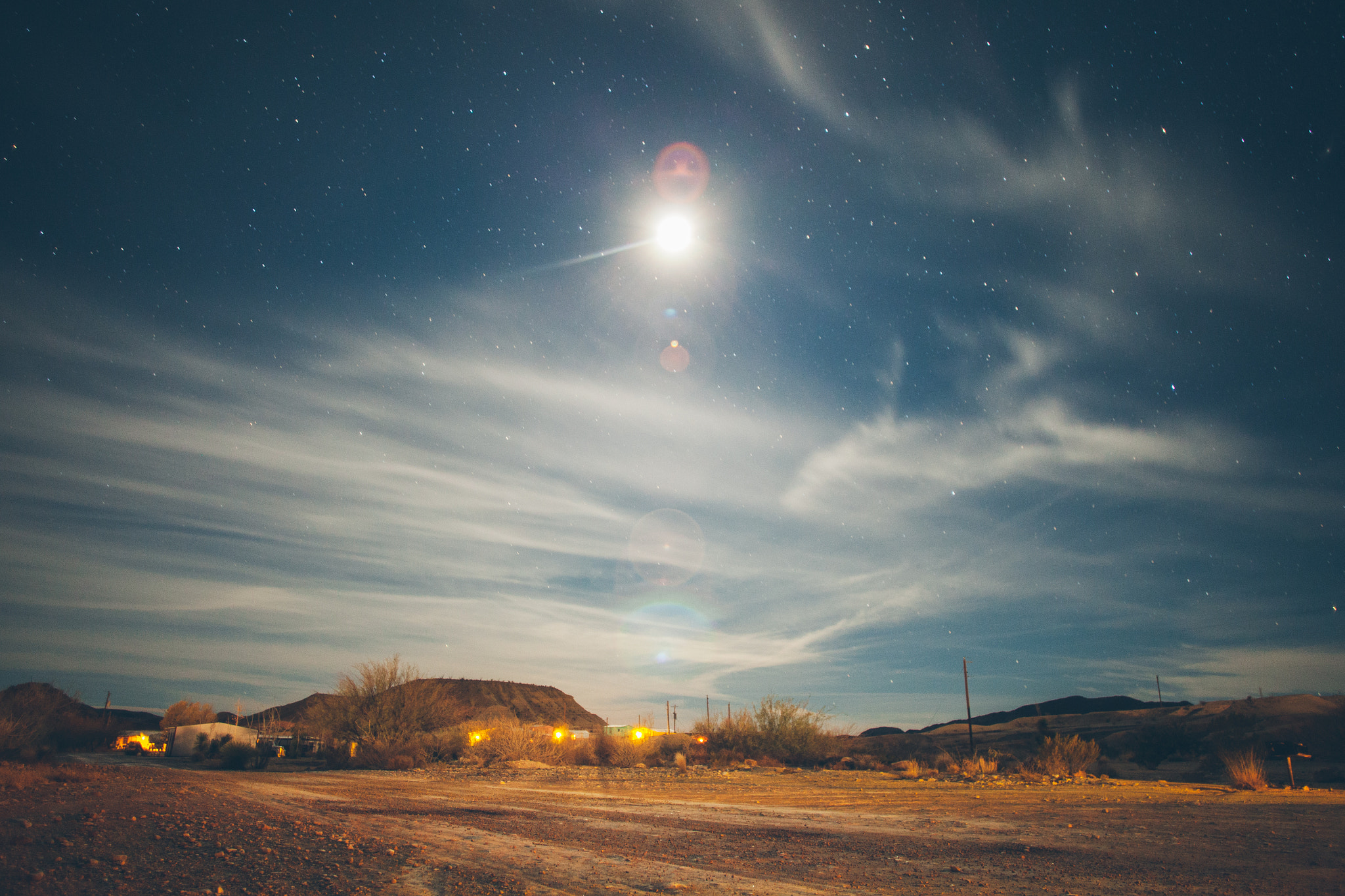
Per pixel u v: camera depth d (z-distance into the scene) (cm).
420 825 1454
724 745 4653
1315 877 897
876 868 992
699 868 984
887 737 8219
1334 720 4747
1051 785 2798
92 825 1226
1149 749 5559
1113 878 907
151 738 6819
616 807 1925
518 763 4206
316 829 1298
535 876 897
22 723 4153
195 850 1015
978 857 1078
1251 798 2059
